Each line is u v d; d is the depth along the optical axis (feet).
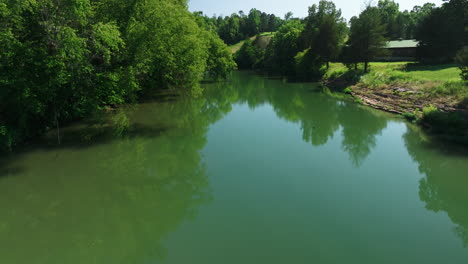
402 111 82.58
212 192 39.88
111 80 59.31
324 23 185.68
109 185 42.55
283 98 128.26
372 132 70.18
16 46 43.78
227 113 98.17
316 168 48.52
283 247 27.89
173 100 114.42
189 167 49.37
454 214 33.81
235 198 38.11
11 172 44.83
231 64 195.31
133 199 38.83
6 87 45.11
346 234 29.94
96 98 60.03
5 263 26.68
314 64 198.39
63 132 64.90
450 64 126.52
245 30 509.76
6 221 33.27
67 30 45.21
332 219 32.83
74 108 60.54
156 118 83.71
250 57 333.83
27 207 36.27
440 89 78.28
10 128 51.01
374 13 148.36
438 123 64.08
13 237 30.50
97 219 34.17
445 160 49.32
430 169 46.88
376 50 142.00
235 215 33.96
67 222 33.47
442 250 27.27
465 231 30.37
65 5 46.75
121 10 63.05
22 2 42.27
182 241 29.32
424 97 81.46
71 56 47.14
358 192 39.47
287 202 36.81
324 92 137.80
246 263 25.70
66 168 47.34
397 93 94.68
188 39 86.53
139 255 27.53
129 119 81.46
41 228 32.14
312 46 192.44
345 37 214.90
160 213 35.32
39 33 47.98
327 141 64.59
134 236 30.68
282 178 44.37
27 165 47.44
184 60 87.40
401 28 275.59
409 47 179.73
